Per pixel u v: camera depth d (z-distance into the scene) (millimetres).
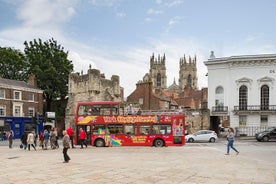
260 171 13812
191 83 127000
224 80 48875
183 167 14930
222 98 49000
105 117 30188
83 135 28281
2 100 48000
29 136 26625
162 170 13930
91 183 10977
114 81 57281
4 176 12508
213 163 16531
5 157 20109
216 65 49688
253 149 26609
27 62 59031
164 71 120062
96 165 15594
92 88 51812
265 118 46375
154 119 29672
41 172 13414
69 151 24875
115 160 17891
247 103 47312
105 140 29797
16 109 50375
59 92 60188
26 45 59500
